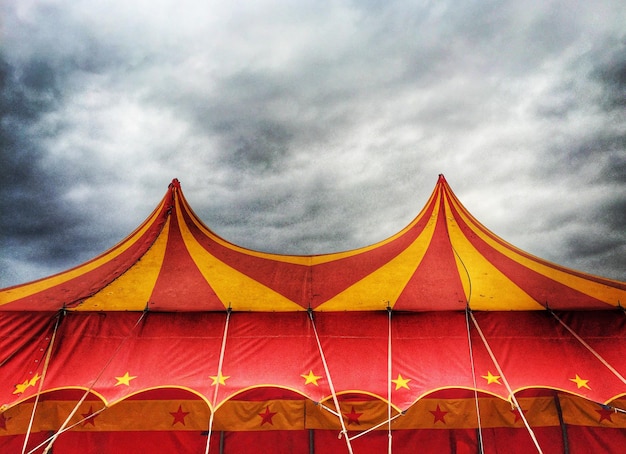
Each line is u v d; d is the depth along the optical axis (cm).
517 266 781
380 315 673
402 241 870
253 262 848
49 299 675
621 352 618
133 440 777
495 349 634
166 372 607
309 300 705
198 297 701
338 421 781
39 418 740
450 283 726
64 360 609
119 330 646
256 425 782
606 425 766
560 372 607
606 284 741
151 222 909
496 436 788
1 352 600
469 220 903
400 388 599
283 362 629
